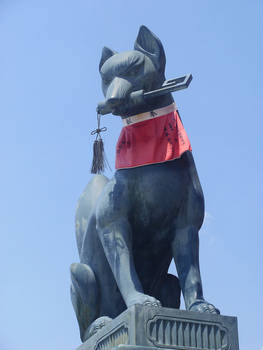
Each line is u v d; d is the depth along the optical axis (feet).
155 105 19.70
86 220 21.72
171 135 19.51
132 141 19.71
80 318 20.51
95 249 20.66
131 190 19.53
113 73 19.56
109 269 20.54
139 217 19.58
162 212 19.49
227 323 17.83
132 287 18.49
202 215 19.89
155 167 19.63
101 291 20.58
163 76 20.12
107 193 19.70
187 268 19.24
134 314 17.01
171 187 19.48
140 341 16.79
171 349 16.93
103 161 21.88
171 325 17.25
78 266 20.51
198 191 19.86
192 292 18.81
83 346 19.29
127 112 19.74
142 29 20.02
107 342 17.99
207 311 17.92
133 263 19.19
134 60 19.47
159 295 20.68
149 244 20.06
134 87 19.38
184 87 18.48
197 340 17.37
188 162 19.98
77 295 20.44
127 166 19.53
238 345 17.75
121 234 19.27
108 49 20.68
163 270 20.70
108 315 20.56
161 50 19.86
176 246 19.60
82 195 22.39
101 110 19.60
